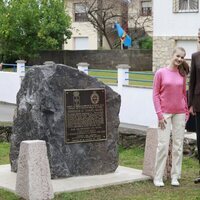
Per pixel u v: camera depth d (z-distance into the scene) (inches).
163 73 268.8
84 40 1589.6
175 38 1083.3
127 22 1487.5
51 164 277.4
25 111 286.5
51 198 249.0
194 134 378.0
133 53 1270.9
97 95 290.2
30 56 1087.6
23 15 1043.9
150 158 289.6
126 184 279.0
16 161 293.9
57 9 1095.0
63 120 281.6
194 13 1050.1
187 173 311.6
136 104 537.0
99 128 291.3
